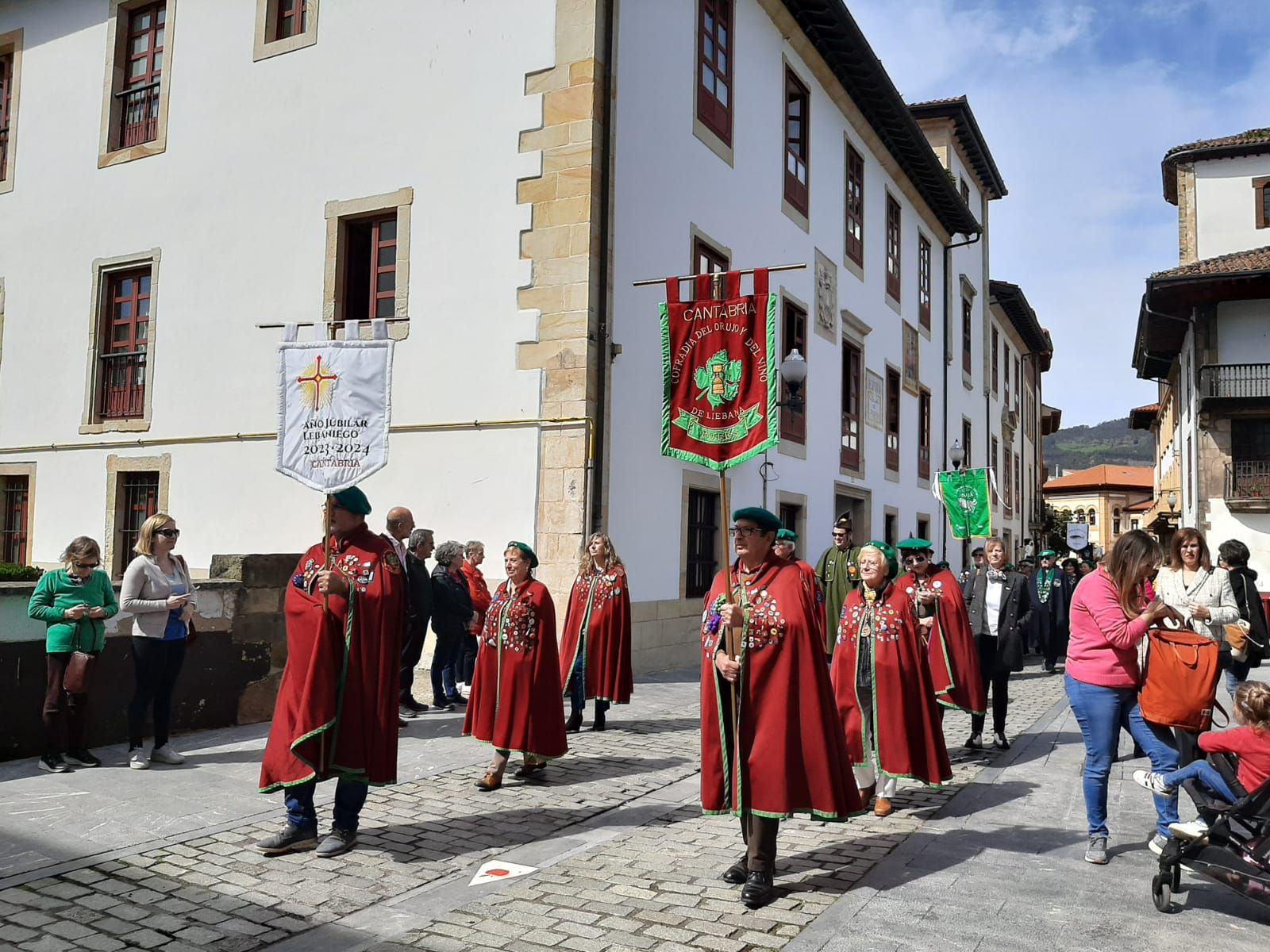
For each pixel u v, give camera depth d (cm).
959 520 1950
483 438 1207
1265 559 2620
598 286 1184
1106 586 530
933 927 429
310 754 511
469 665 1053
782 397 1705
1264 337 2684
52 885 473
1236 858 437
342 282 1340
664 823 611
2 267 1658
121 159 1541
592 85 1178
